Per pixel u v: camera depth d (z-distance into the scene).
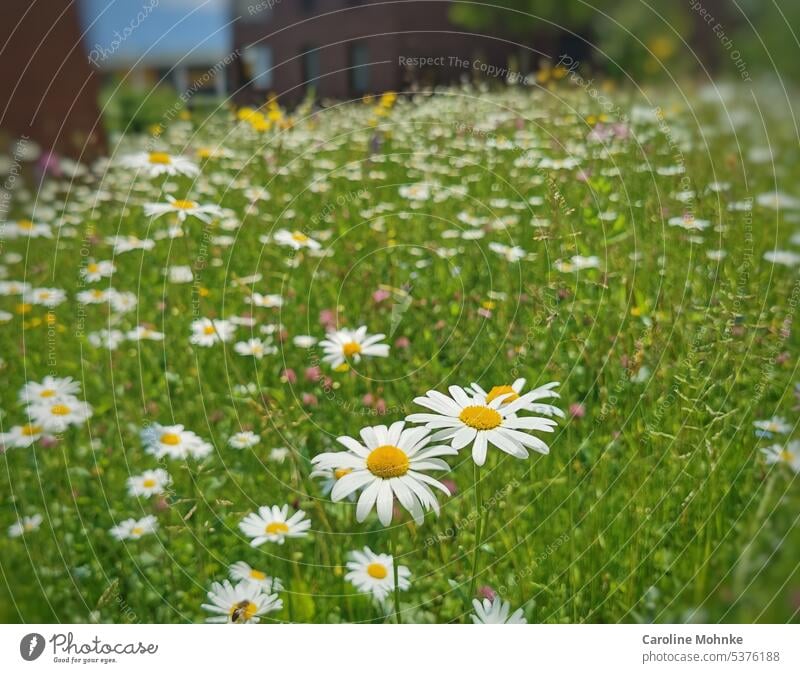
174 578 1.39
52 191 3.07
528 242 2.34
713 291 1.78
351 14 4.40
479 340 1.92
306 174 3.14
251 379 1.90
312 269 2.33
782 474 1.40
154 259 2.48
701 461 1.42
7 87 3.40
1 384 1.92
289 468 1.53
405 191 2.82
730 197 2.33
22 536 1.45
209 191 2.94
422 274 2.30
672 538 1.38
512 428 1.18
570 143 3.13
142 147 2.92
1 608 1.33
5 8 3.53
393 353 1.93
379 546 1.37
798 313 1.80
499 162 3.03
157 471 1.55
